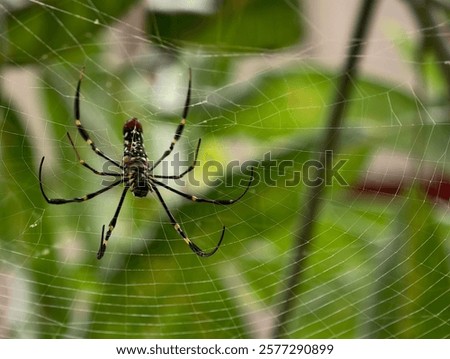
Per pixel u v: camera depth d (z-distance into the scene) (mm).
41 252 417
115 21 410
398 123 411
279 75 417
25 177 416
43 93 416
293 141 417
